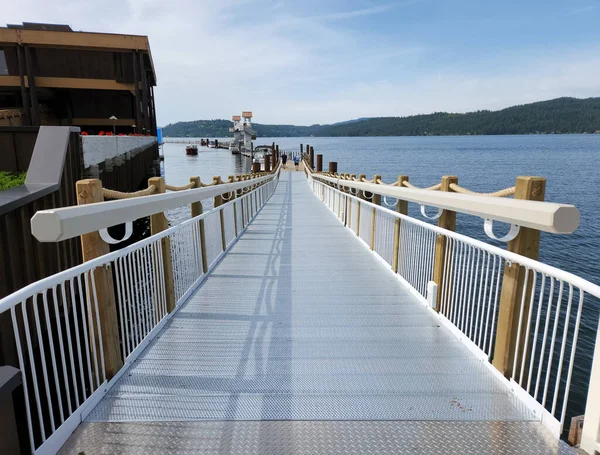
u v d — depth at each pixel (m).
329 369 2.77
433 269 3.80
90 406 2.26
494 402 2.36
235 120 113.56
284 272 5.35
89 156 12.28
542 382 5.80
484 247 2.70
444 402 2.37
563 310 7.59
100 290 2.49
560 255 13.04
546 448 1.96
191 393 2.46
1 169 9.62
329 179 13.77
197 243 4.84
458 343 3.19
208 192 5.16
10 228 5.55
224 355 2.98
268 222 10.55
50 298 5.91
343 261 5.99
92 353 2.37
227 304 4.09
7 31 27.70
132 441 2.01
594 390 1.80
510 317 2.50
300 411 2.28
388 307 4.02
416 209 18.61
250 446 1.98
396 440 2.03
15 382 1.31
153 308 3.36
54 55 30.67
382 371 2.74
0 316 4.68
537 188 2.29
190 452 1.94
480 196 2.70
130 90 32.84
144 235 15.94
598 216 19.33
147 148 32.66
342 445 1.99
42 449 1.80
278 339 3.26
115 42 29.84
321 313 3.85
